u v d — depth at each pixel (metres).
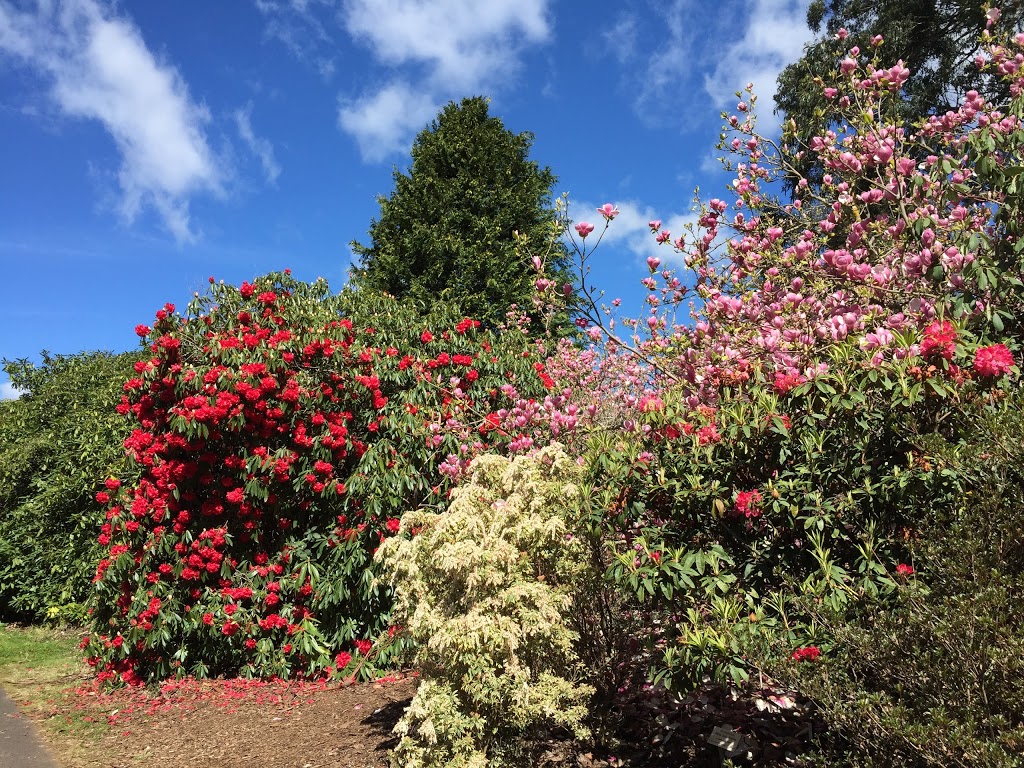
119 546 6.11
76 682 6.45
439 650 3.14
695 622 2.73
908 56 12.92
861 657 2.29
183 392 6.19
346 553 6.00
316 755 4.07
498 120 19.02
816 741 2.61
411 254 16.91
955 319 2.76
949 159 3.20
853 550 2.66
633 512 3.05
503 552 3.23
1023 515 2.06
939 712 2.01
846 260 3.49
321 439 6.25
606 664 3.65
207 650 6.17
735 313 3.69
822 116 4.80
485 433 6.68
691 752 3.39
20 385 12.97
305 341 6.48
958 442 2.38
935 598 2.18
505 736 3.28
